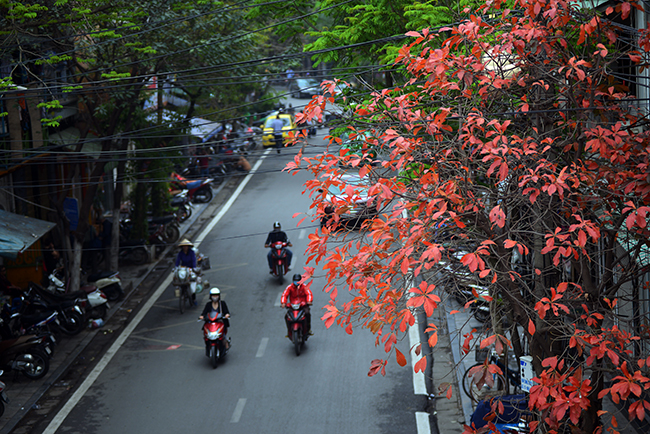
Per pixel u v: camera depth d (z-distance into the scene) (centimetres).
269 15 2020
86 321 1881
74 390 1509
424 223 629
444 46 756
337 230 716
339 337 1744
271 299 2052
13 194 1952
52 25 1714
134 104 2102
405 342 1695
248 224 2942
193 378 1540
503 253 723
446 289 711
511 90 824
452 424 1277
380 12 1528
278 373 1542
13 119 1980
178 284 1966
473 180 734
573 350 823
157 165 2459
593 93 756
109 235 2400
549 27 788
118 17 1703
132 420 1350
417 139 729
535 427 677
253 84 3622
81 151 2148
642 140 731
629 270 794
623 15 742
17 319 1706
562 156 798
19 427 1341
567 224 801
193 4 1952
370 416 1322
